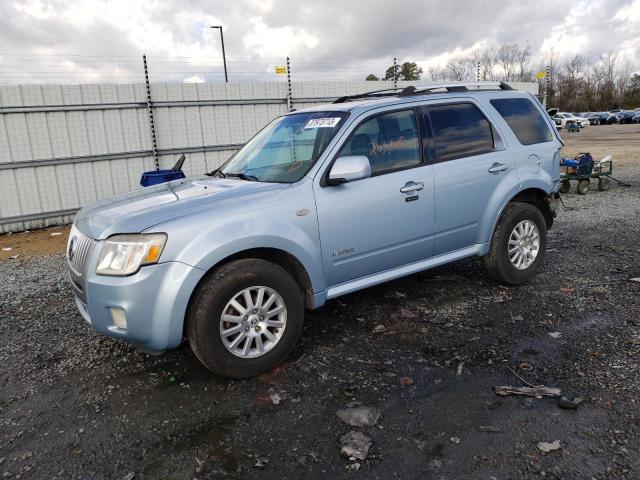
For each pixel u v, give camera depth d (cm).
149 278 325
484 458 266
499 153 495
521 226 513
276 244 364
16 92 1015
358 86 1387
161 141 1173
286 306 370
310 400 332
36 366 402
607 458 261
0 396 358
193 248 333
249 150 488
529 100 545
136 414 327
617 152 2091
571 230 784
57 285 621
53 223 1086
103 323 340
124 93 1116
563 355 375
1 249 896
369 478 257
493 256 504
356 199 404
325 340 421
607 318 437
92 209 405
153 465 275
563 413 302
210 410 326
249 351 360
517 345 396
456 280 555
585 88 8325
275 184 391
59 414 331
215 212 350
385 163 429
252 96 1255
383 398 330
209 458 279
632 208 941
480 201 481
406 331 432
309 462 271
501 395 325
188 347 420
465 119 484
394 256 438
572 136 3434
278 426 305
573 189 1215
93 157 1103
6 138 1020
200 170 1230
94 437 304
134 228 335
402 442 284
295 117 475
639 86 8400
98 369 392
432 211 450
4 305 554
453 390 335
